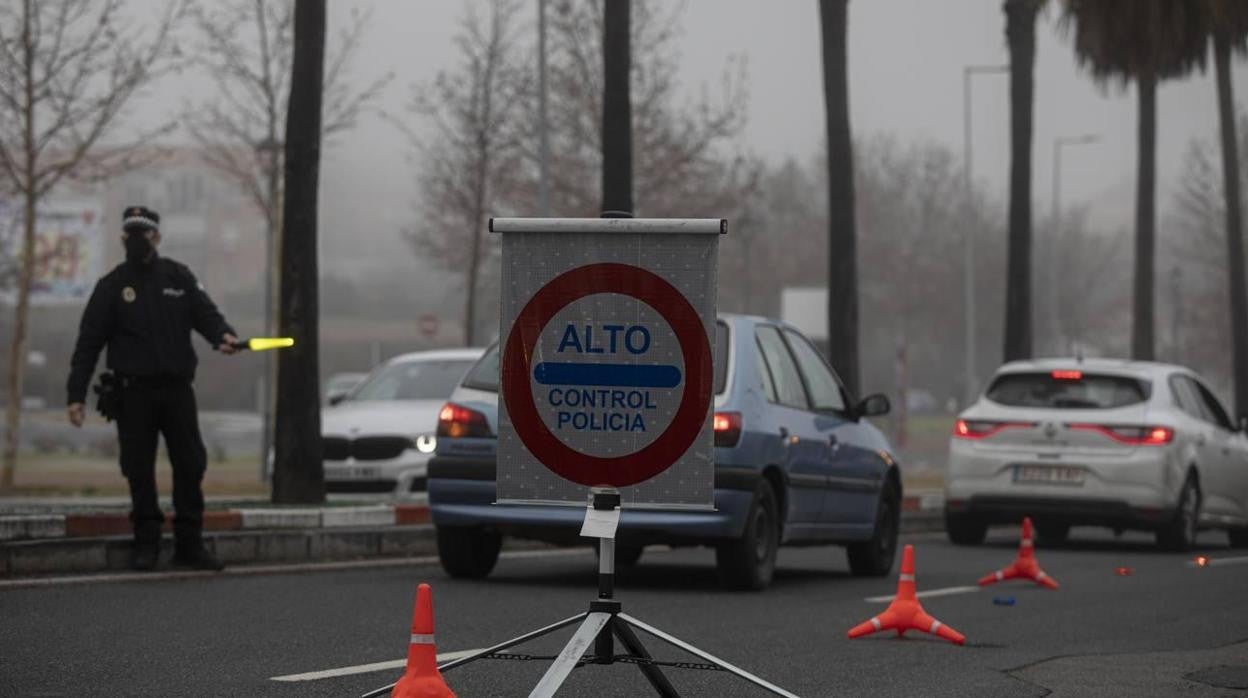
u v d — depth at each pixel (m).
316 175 24.53
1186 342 133.00
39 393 130.00
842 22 38.69
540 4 46.41
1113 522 27.88
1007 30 46.44
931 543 30.16
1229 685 12.38
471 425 18.80
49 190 40.78
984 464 28.47
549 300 9.12
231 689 11.02
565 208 59.62
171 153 45.12
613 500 9.06
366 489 26.97
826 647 14.21
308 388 24.41
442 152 58.25
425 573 20.16
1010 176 46.31
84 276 87.69
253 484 39.94
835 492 20.62
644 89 60.78
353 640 13.59
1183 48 55.28
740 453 18.25
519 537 19.22
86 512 20.25
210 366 134.75
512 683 11.68
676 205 61.44
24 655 12.27
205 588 17.25
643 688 11.59
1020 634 15.52
